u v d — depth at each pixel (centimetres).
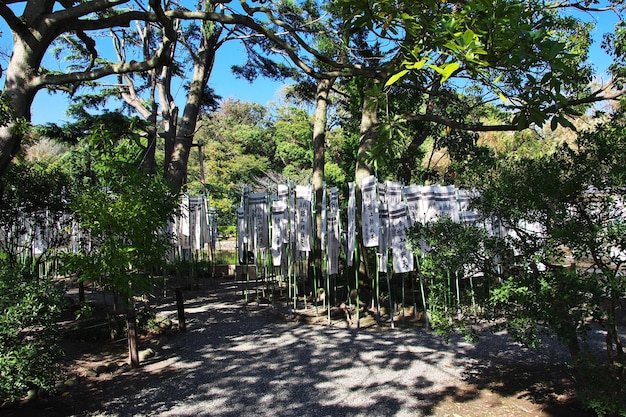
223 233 2897
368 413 474
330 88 1289
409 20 361
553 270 400
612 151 402
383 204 826
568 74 326
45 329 459
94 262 596
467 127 754
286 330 845
